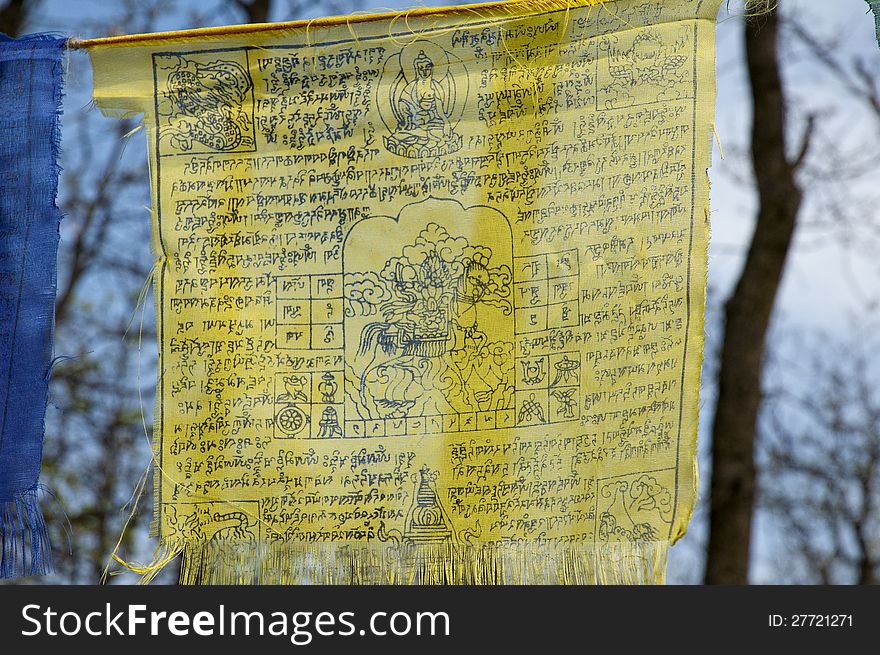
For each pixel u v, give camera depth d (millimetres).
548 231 3066
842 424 10766
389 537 2996
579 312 3018
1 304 3268
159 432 3082
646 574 2898
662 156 3035
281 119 3201
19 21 7121
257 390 3088
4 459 3174
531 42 3158
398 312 3088
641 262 3002
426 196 3127
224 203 3172
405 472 3021
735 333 7500
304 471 3045
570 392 2998
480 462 3008
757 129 7703
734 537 7199
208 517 3039
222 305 3127
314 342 3096
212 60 3242
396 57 3195
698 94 3049
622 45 3105
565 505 2961
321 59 3219
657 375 2963
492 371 3037
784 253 7527
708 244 2980
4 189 3338
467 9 3174
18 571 3115
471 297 3072
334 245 3133
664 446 2939
